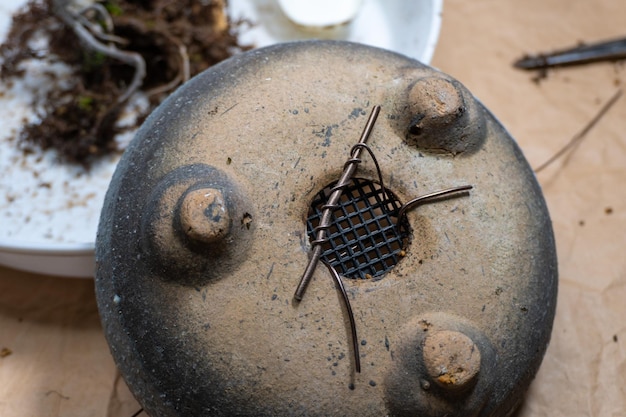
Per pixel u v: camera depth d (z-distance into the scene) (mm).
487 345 221
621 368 313
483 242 228
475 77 398
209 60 370
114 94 354
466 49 408
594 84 395
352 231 228
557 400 306
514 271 230
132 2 366
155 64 369
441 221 227
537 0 420
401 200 229
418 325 216
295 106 237
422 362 212
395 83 244
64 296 342
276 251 221
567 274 336
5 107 365
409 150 234
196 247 216
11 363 326
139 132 252
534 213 243
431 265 223
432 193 229
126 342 230
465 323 220
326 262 222
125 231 232
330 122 235
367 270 226
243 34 390
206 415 220
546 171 368
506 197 238
